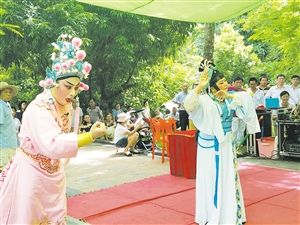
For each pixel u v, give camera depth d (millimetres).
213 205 3502
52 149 2029
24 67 11953
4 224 2197
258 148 7129
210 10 4484
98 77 12430
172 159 5762
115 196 4680
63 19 10227
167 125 6695
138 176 5797
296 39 8625
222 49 15703
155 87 14016
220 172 3498
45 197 2240
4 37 9945
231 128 3596
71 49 2209
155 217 3945
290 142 6664
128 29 11320
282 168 6102
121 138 7781
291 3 8500
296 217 3857
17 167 2213
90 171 6223
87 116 9977
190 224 3740
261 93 7742
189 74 15797
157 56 12344
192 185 5164
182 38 12375
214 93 3580
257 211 4051
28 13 10164
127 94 13523
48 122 2113
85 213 4055
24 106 8773
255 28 9516
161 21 11836
